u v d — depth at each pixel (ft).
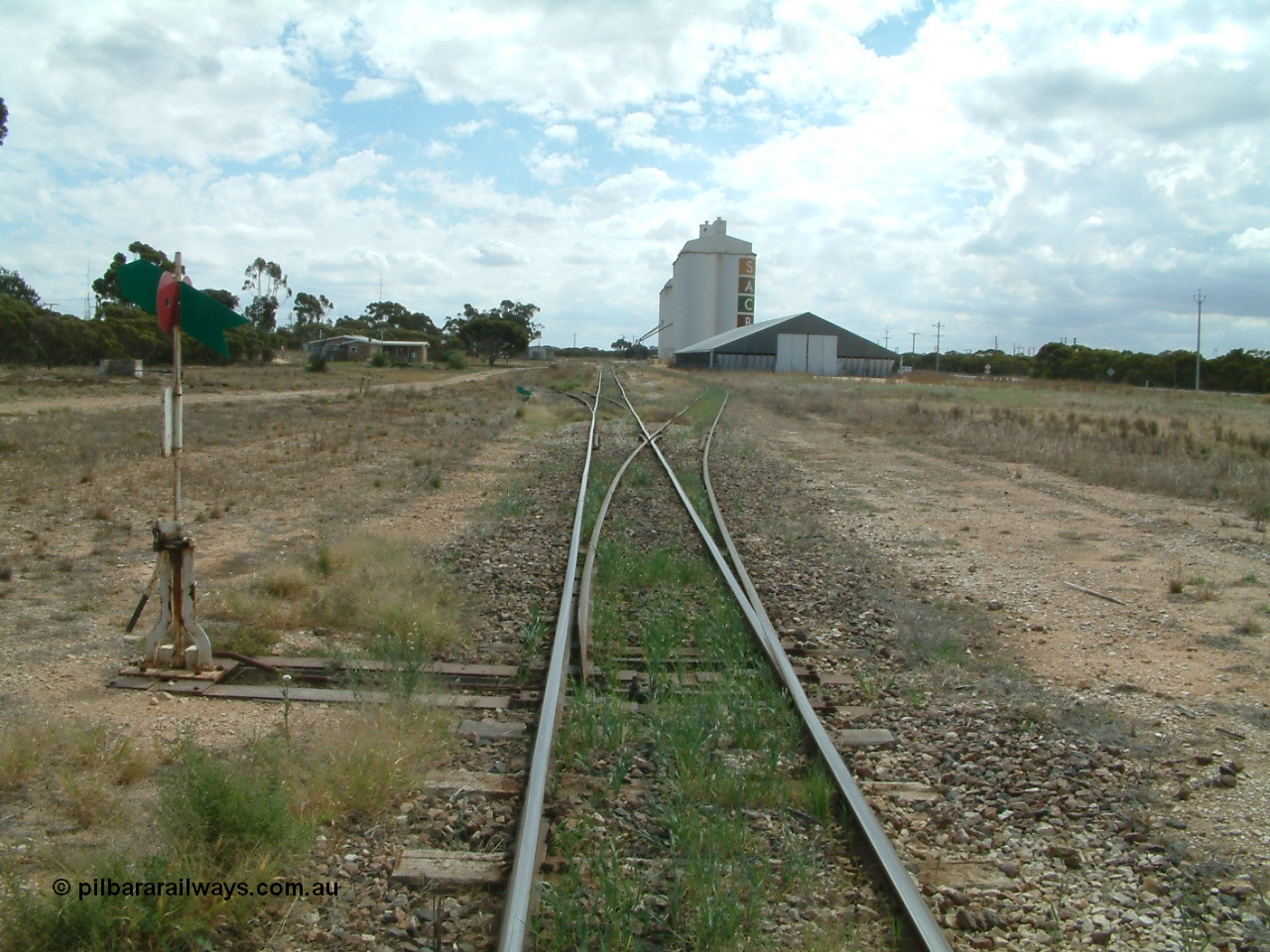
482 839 13.97
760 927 11.91
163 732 17.54
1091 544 37.01
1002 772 16.79
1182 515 43.70
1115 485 52.90
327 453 62.23
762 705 19.15
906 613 26.55
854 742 17.95
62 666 20.90
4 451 58.59
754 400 137.28
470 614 26.12
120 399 114.11
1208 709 19.88
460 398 130.21
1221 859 13.89
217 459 58.39
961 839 14.46
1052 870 13.70
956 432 78.23
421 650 22.48
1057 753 17.53
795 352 280.72
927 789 16.01
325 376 195.52
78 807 14.15
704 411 110.73
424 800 15.15
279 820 13.05
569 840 13.70
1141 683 21.49
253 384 153.38
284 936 11.61
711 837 13.79
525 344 381.81
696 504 45.34
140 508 41.34
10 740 15.92
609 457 65.36
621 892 12.26
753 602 26.58
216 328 20.65
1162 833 14.66
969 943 11.85
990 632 25.40
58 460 54.90
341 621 25.26
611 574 30.50
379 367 260.42
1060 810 15.43
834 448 74.23
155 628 20.72
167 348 210.59
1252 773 16.81
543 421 94.99
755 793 15.49
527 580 29.91
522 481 52.65
